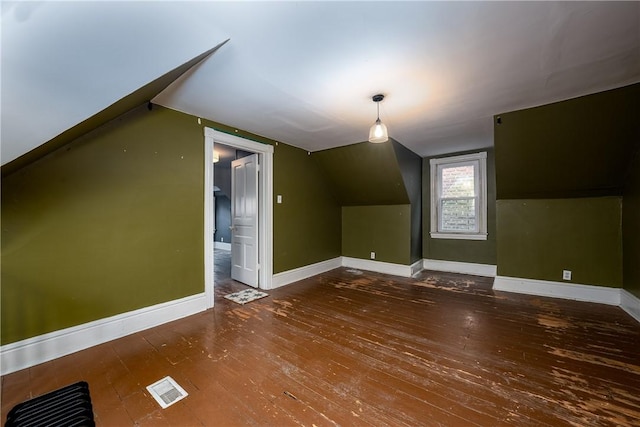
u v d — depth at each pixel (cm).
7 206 178
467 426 131
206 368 181
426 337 226
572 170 299
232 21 142
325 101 246
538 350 204
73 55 129
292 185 403
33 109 137
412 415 139
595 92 230
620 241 301
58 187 197
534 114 265
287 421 135
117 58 140
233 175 414
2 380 167
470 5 133
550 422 134
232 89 222
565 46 167
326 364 186
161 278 254
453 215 462
